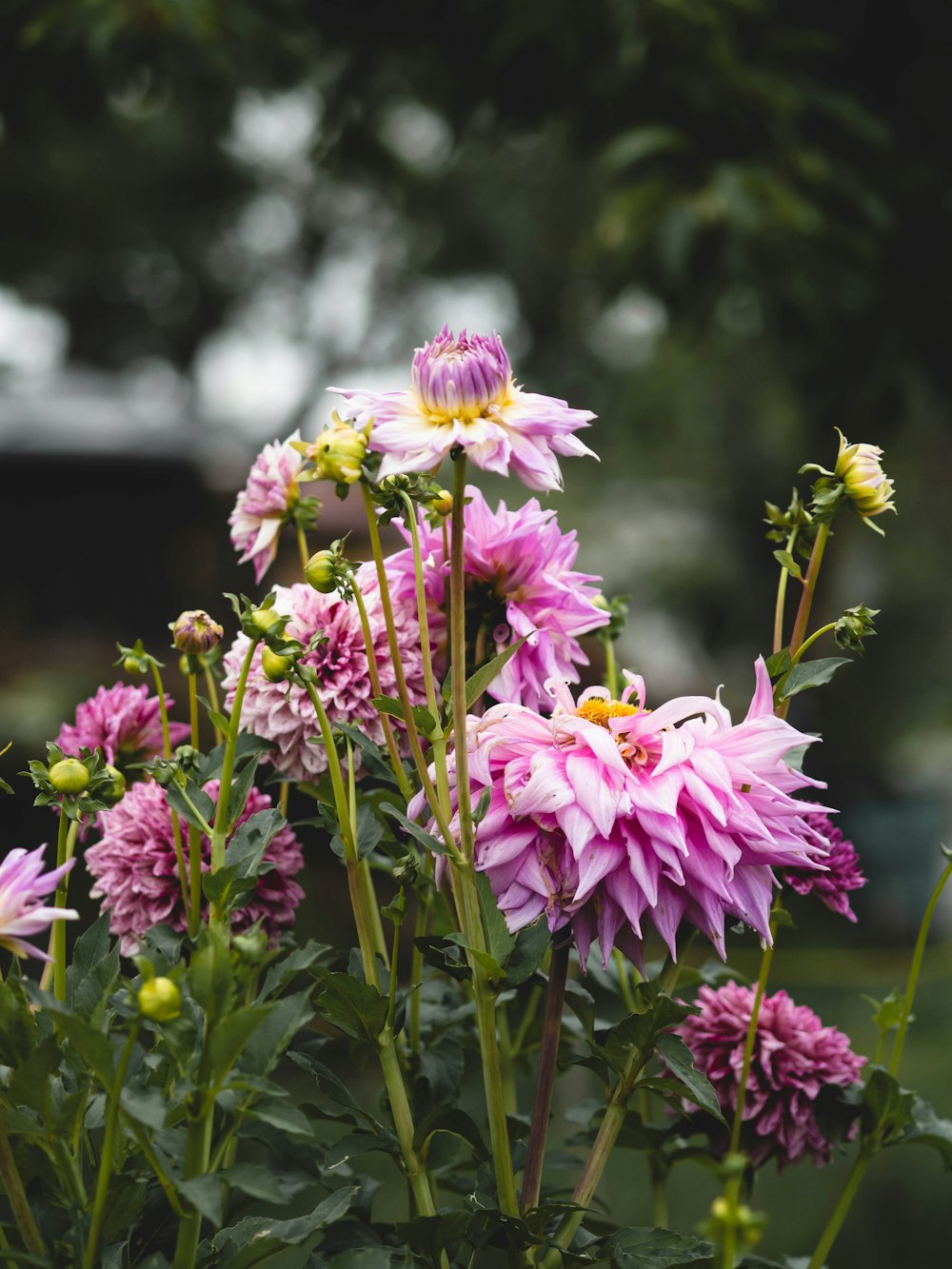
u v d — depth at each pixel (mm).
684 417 13391
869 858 8664
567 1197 1673
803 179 3648
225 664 1640
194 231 14789
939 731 15219
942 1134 1667
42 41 3898
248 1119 1570
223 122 4703
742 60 3590
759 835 1442
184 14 3697
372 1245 1519
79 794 1510
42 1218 1450
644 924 1484
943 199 3865
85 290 15531
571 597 1619
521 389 1494
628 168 3854
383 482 1498
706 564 13188
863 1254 3549
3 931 1381
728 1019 1686
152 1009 1352
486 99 4039
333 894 6078
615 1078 1534
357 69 4199
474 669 1633
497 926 1483
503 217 13016
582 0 3584
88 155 11852
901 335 4102
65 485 9898
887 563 16344
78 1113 1440
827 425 4449
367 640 1532
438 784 1498
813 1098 1668
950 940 8484
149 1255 1510
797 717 11375
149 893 1620
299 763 1621
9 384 13891
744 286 3676
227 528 10008
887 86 3961
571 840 1430
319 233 14906
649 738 1489
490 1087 1498
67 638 9664
